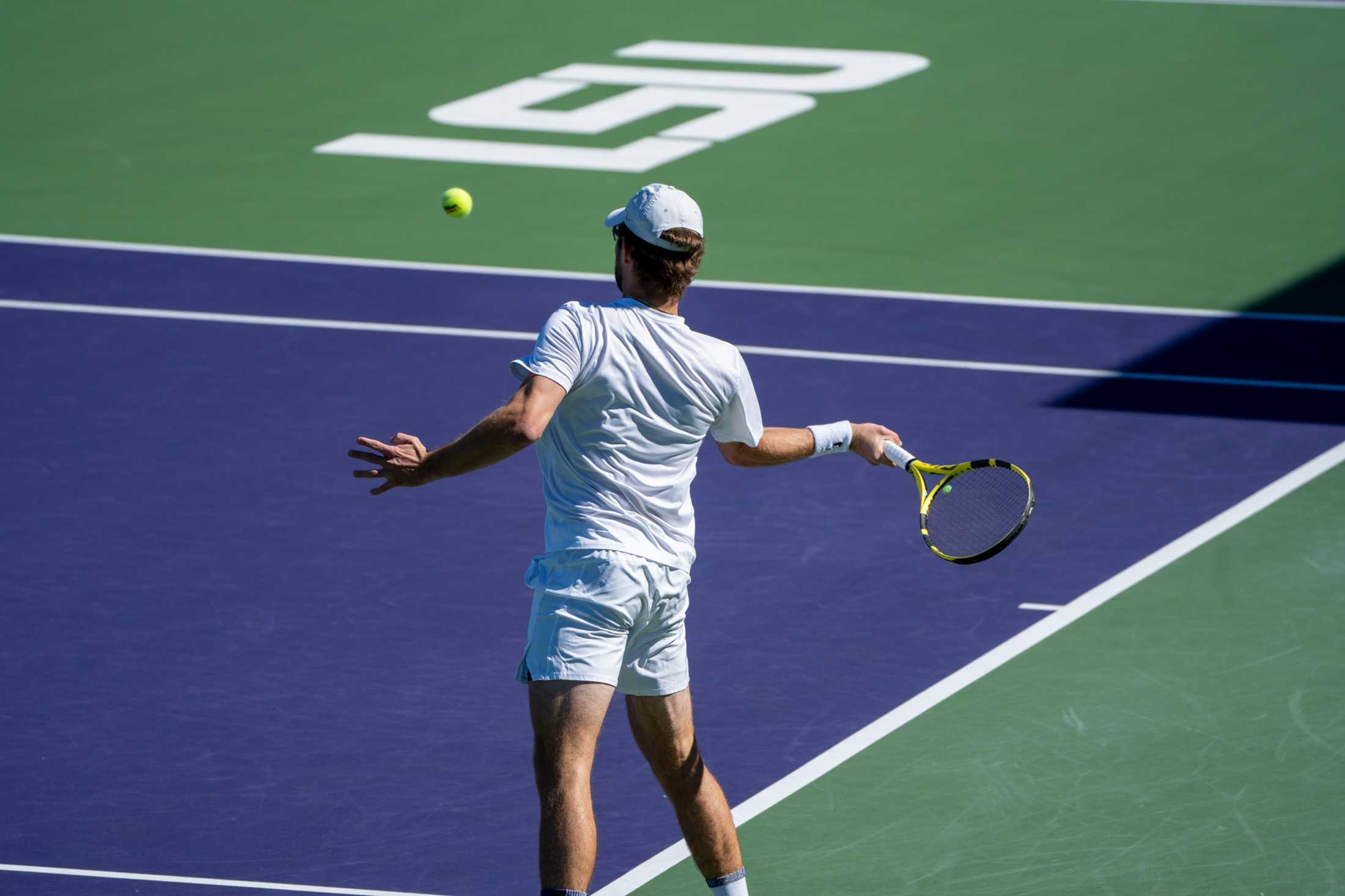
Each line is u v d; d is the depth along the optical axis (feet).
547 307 152.97
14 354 140.87
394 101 221.66
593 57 240.32
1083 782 79.46
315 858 74.13
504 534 109.40
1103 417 127.13
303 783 80.38
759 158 198.49
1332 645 92.22
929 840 75.10
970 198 183.73
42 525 109.81
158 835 75.87
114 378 135.85
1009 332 145.69
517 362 63.31
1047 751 82.28
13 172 194.39
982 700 87.45
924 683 89.56
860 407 129.49
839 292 156.15
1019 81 225.76
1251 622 95.14
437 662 92.48
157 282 159.43
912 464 70.90
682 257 63.93
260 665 92.02
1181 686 88.28
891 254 166.71
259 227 176.24
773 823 76.74
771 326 147.74
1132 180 188.44
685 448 64.49
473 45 246.27
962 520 70.38
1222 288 156.56
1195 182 187.11
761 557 105.70
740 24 254.68
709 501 114.32
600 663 62.80
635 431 63.36
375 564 104.83
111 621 96.99
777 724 85.61
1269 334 144.77
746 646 94.12
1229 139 201.26
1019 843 74.64
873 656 92.73
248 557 105.60
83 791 79.56
